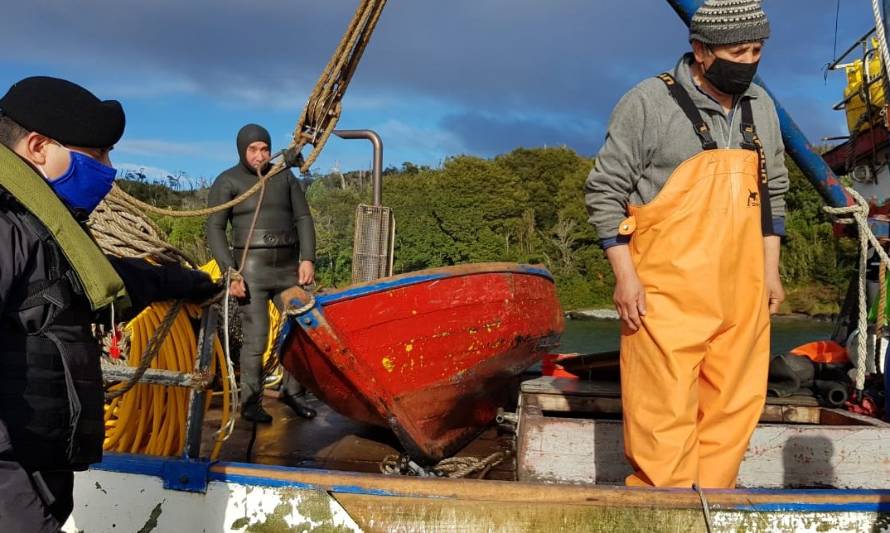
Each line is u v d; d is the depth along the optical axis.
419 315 3.77
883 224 4.39
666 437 2.71
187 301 2.87
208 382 2.89
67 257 1.81
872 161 4.89
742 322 2.76
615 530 2.65
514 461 4.00
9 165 1.77
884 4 3.74
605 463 3.40
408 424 3.88
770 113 2.91
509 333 4.15
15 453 1.74
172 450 3.24
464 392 4.10
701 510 2.65
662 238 2.72
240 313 4.81
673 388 2.70
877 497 2.69
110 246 3.41
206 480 2.79
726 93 2.75
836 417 3.68
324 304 3.57
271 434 4.61
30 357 1.77
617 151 2.83
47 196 1.81
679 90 2.78
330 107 3.76
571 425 3.44
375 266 5.89
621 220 2.86
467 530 2.68
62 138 1.87
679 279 2.69
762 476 3.34
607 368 4.36
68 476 1.98
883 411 3.89
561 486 2.70
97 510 2.83
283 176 4.97
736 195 2.70
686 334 2.68
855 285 4.78
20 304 1.76
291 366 4.01
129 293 2.39
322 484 2.74
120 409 3.22
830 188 4.29
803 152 4.30
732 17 2.59
